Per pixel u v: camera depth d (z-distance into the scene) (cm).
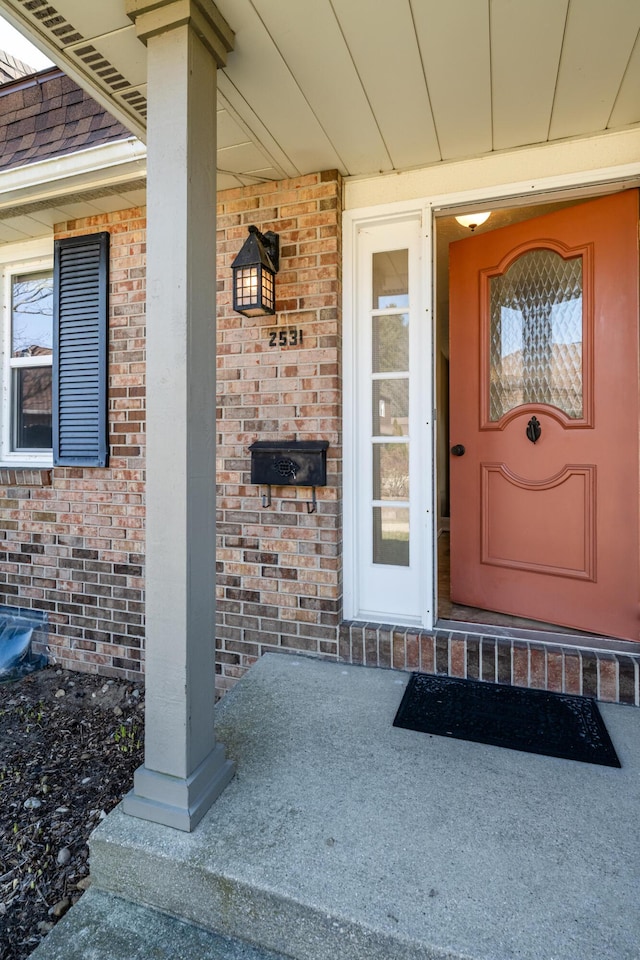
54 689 304
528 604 264
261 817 152
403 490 262
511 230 268
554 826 147
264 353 263
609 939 115
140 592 306
